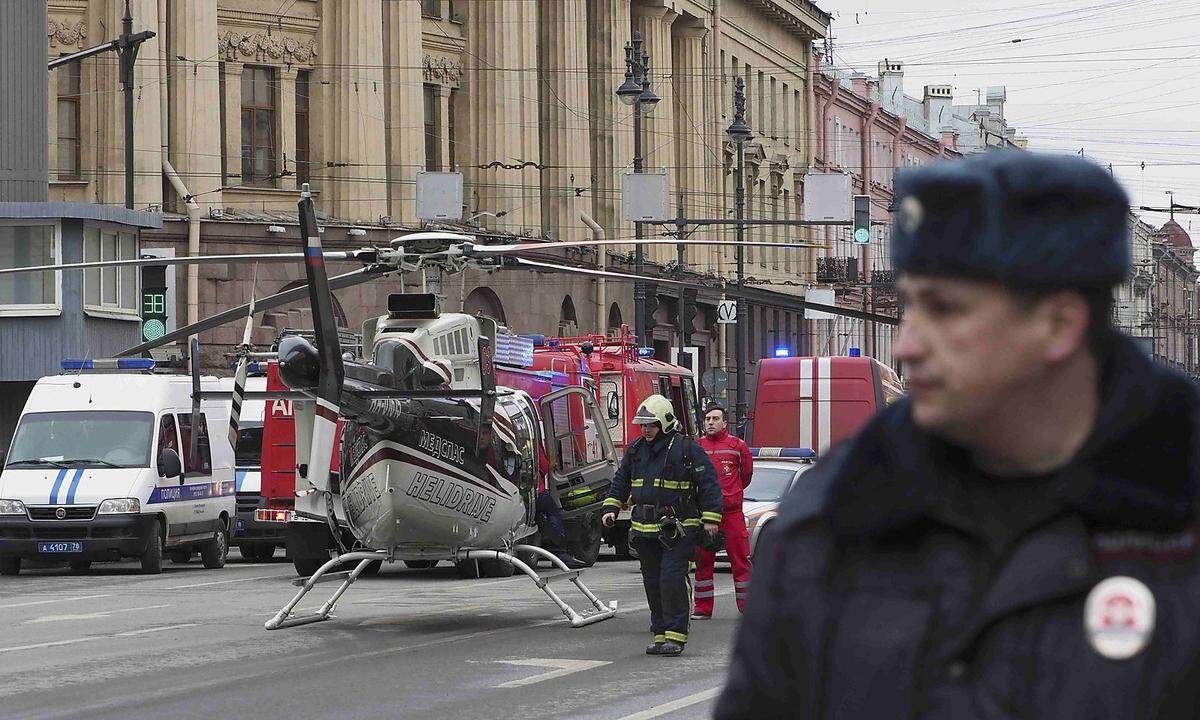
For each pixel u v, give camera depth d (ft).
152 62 153.48
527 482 71.61
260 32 165.37
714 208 248.32
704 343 245.65
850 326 313.12
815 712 7.53
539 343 123.75
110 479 98.99
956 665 7.25
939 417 7.35
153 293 120.57
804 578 7.72
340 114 170.09
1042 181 7.18
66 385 103.60
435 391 61.05
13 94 136.67
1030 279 7.14
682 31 240.32
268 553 123.65
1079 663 7.04
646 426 54.80
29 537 97.81
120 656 54.70
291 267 161.89
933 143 372.79
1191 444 7.18
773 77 277.23
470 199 190.08
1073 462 7.25
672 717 41.14
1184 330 540.11
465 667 51.06
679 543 53.93
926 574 7.43
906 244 7.35
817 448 117.91
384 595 78.79
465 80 190.19
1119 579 7.07
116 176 152.97
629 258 216.13
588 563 101.55
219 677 49.16
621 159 219.00
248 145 165.27
